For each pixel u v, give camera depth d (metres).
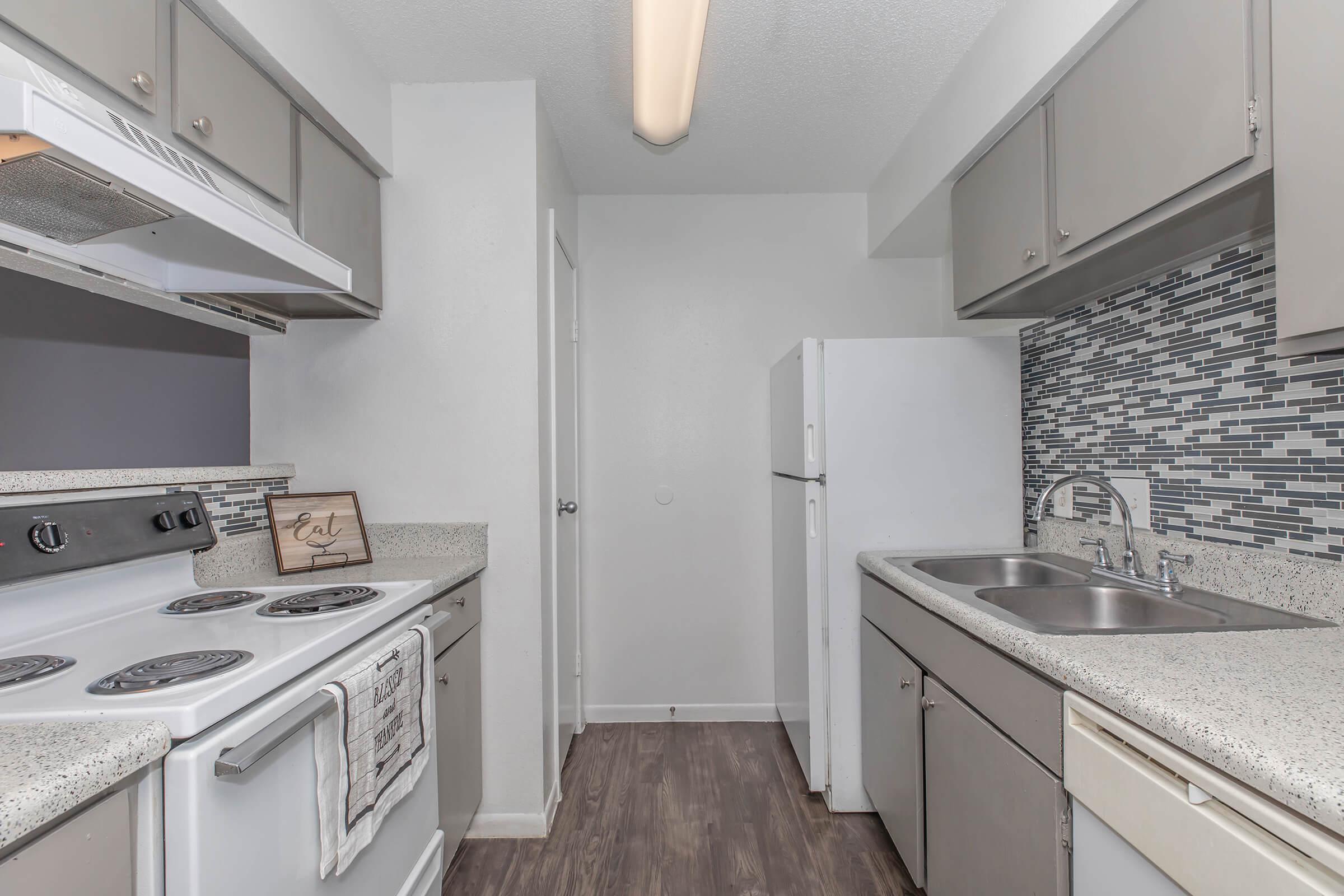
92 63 0.95
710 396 2.70
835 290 2.69
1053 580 1.69
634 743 2.46
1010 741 1.11
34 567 1.06
